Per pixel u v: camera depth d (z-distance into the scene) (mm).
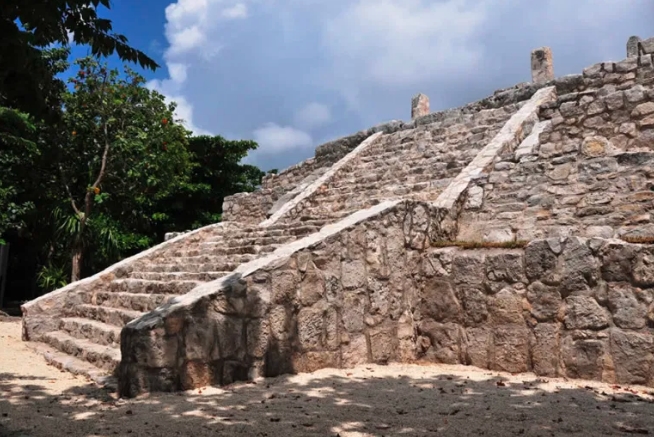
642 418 4250
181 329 5328
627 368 5543
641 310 5527
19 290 22703
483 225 8266
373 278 6906
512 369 6312
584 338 5840
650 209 7059
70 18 4125
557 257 6117
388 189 11047
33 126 14375
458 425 4078
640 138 8000
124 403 4801
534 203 8031
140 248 22391
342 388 5391
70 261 18062
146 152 17188
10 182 16453
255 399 4902
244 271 5898
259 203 15680
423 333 7184
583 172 7785
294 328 6094
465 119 13102
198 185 26109
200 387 5359
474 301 6738
